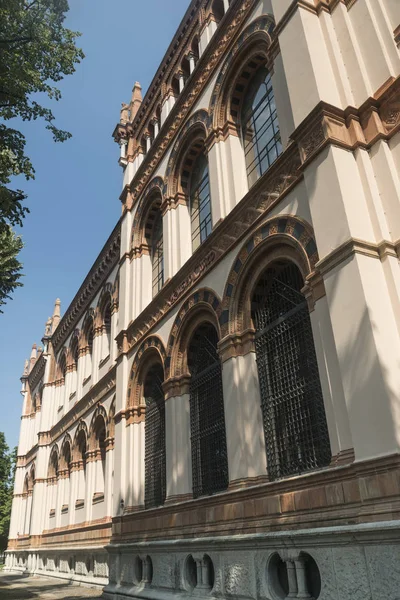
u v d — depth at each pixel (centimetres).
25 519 3488
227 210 1239
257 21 1226
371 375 691
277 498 854
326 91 905
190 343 1341
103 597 1458
